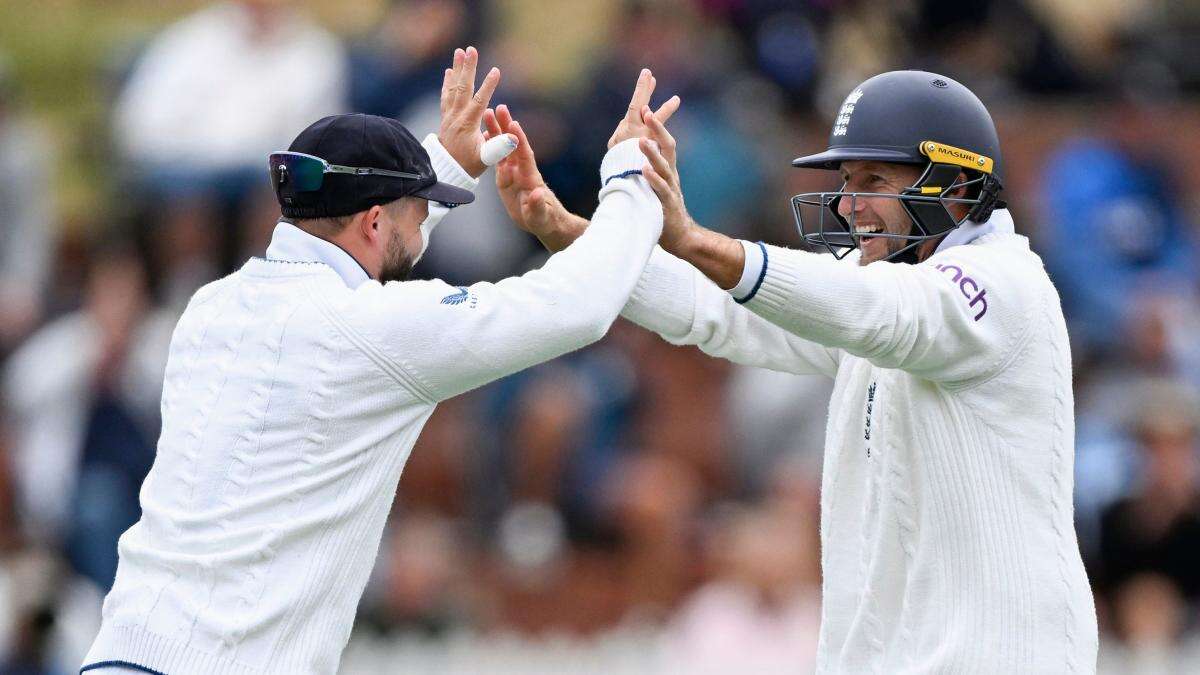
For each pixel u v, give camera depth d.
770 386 34.22
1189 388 34.88
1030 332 15.14
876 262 15.05
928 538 15.31
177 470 14.82
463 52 16.53
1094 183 38.44
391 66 38.22
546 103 38.03
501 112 16.23
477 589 32.81
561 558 33.12
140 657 14.42
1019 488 15.16
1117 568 31.20
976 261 15.09
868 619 15.66
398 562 31.48
